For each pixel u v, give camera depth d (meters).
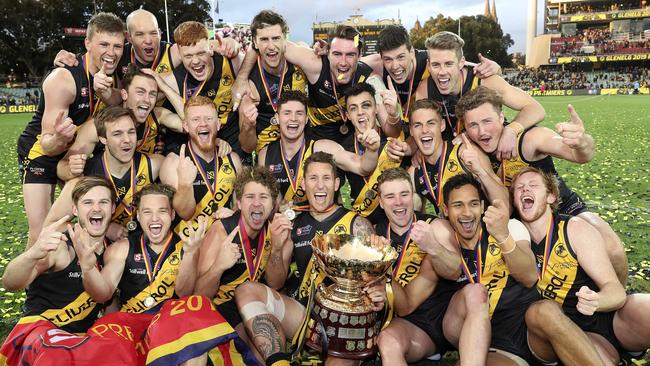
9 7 47.31
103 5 48.28
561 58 69.44
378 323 3.71
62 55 4.74
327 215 4.19
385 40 4.97
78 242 3.30
